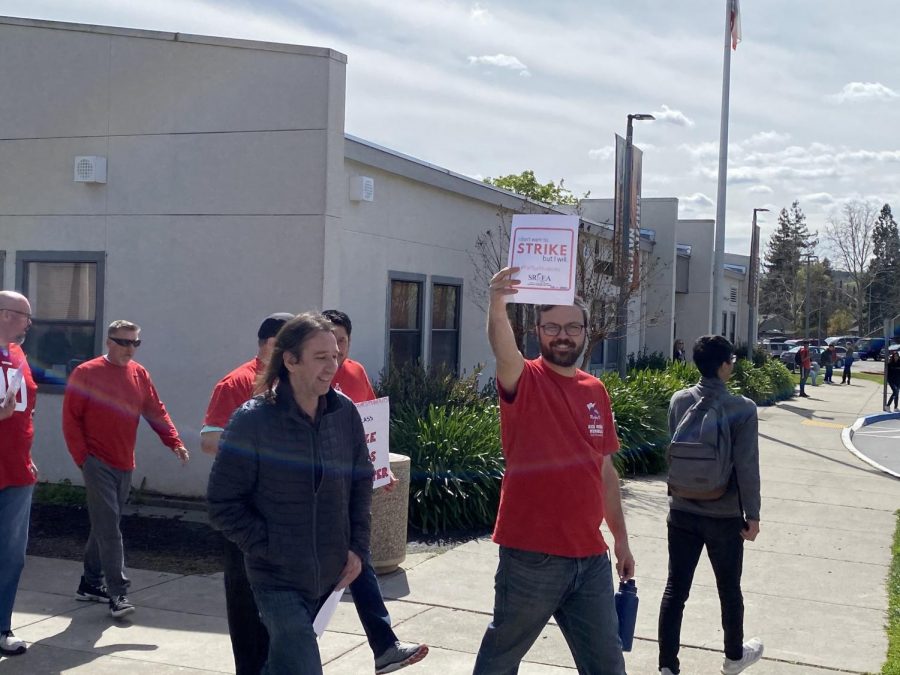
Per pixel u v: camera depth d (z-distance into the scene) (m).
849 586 7.77
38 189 10.91
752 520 5.22
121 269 10.62
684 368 21.67
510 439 4.11
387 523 7.61
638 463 13.60
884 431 22.28
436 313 14.31
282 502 3.79
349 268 11.72
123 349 6.47
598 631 4.08
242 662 4.64
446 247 14.33
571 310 4.12
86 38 10.67
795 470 14.46
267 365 3.95
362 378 6.00
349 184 11.58
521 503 4.05
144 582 7.31
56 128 10.81
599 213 24.83
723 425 5.26
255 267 10.12
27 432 5.74
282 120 10.00
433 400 11.20
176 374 10.40
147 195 10.49
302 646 3.74
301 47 9.90
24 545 5.76
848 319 100.06
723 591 5.36
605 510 4.39
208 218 10.27
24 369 5.69
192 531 9.03
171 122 10.38
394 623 6.44
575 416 4.09
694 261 30.94
